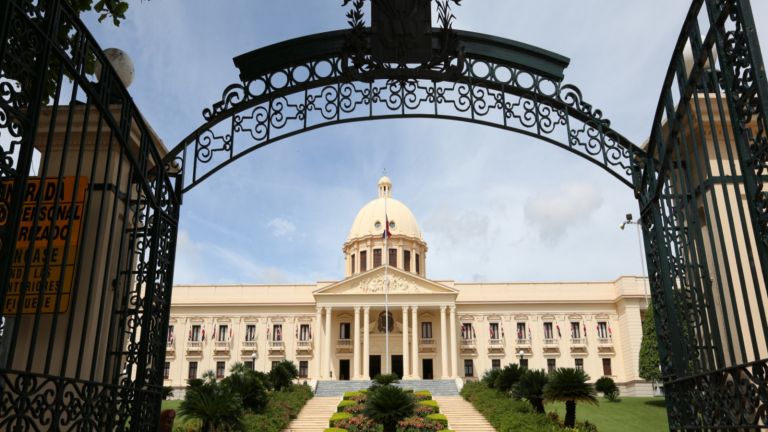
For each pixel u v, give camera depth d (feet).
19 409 12.73
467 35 23.70
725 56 14.55
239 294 186.50
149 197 20.21
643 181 22.70
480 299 185.88
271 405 96.84
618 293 181.57
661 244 21.16
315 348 178.91
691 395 18.80
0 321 12.19
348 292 176.45
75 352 28.04
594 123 23.77
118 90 17.71
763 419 13.88
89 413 15.47
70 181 27.86
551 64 24.14
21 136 13.19
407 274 178.50
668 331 21.04
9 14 12.82
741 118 14.05
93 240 29.07
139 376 18.93
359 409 99.86
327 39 23.66
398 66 23.26
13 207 12.64
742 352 14.75
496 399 102.73
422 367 182.50
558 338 181.78
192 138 23.26
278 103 23.79
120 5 22.67
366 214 220.43
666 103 19.29
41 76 13.79
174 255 22.02
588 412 107.24
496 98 24.16
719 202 25.59
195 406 60.54
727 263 15.29
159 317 20.66
